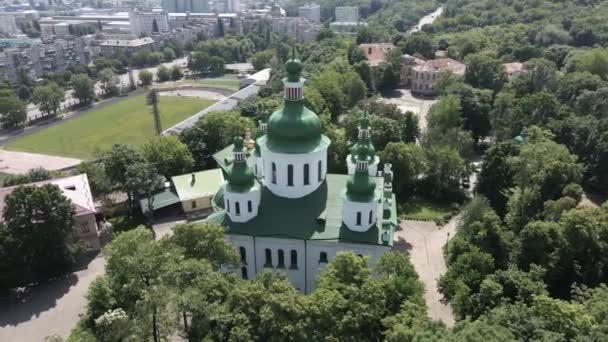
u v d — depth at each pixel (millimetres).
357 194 83750
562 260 86375
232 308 65750
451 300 81375
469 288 80438
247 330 61406
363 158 82812
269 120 91000
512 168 115562
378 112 157375
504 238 91500
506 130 154000
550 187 108812
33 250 94688
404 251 108062
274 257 88312
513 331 63375
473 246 89000
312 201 90562
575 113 157250
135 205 129375
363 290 67562
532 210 106000
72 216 100188
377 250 84750
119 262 71688
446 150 132375
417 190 136125
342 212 87438
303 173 89438
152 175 124562
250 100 198500
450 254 95688
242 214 87438
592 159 135250
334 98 192375
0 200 106312
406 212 126250
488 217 92812
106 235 117250
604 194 134750
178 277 66875
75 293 95188
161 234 116938
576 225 87062
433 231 117000
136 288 67812
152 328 64688
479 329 58406
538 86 182750
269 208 89438
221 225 87875
